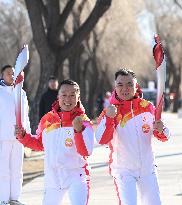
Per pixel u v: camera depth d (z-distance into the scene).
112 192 18.94
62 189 11.38
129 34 68.50
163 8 89.00
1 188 16.27
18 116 11.82
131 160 11.47
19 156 16.45
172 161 26.95
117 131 11.52
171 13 89.38
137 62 76.06
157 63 11.20
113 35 68.38
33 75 96.62
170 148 33.09
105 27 61.44
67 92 11.35
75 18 51.44
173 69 98.06
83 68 72.12
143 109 11.54
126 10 59.62
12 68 16.33
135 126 11.49
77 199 11.11
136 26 69.62
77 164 11.38
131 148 11.46
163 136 11.37
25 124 15.96
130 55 72.31
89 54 67.19
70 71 61.62
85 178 11.41
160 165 25.50
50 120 11.53
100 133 11.23
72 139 11.34
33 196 18.77
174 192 18.75
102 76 86.00
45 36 34.44
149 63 95.19
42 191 19.70
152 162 11.60
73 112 11.44
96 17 34.94
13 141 16.25
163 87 11.20
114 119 11.50
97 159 28.16
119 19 62.19
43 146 11.73
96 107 90.00
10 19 82.94
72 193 11.22
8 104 16.19
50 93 25.28
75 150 11.36
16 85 11.83
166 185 20.12
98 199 17.75
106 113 11.20
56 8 35.28
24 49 11.77
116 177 11.59
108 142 11.35
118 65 73.69
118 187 11.56
